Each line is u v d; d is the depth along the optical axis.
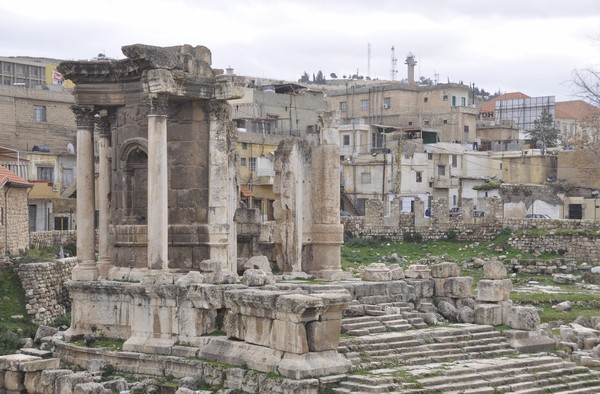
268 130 104.25
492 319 38.31
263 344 31.36
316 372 29.66
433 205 85.06
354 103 131.12
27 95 88.75
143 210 38.66
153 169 36.34
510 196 95.88
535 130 135.88
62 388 29.58
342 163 105.12
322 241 42.34
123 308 36.94
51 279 50.25
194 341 34.03
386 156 103.06
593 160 102.69
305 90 111.81
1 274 49.28
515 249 77.62
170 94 36.75
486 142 130.75
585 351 39.09
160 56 36.50
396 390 29.58
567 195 97.81
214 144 38.72
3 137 86.75
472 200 85.69
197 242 38.53
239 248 44.38
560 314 52.06
